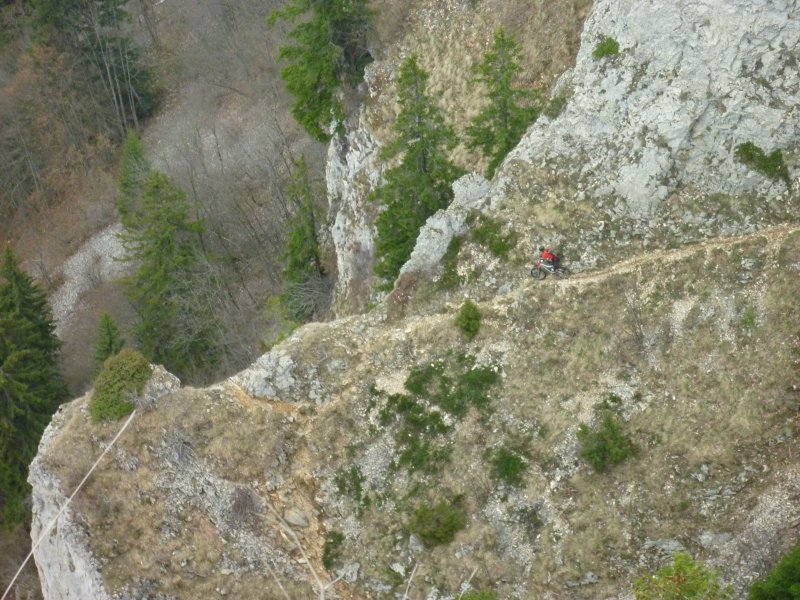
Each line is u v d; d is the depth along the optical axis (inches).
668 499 1125.1
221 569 1188.5
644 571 1091.3
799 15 1242.6
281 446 1296.8
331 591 1167.6
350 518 1245.7
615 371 1248.2
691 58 1322.6
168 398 1331.2
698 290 1250.0
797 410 1111.0
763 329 1177.4
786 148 1284.4
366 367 1370.6
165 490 1269.7
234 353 2106.3
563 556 1128.8
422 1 2075.5
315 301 2113.7
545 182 1445.6
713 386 1174.3
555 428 1230.3
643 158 1365.7
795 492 1062.4
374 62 2053.4
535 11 1857.8
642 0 1350.9
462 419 1280.8
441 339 1364.4
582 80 1453.0
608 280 1311.5
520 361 1305.4
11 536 1898.4
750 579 1032.2
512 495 1197.1
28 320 1905.8
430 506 1221.1
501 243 1425.9
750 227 1288.1
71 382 2301.9
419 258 1472.7
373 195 1662.2
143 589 1182.3
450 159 1843.0
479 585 1139.9
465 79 1929.1
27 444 1843.0
